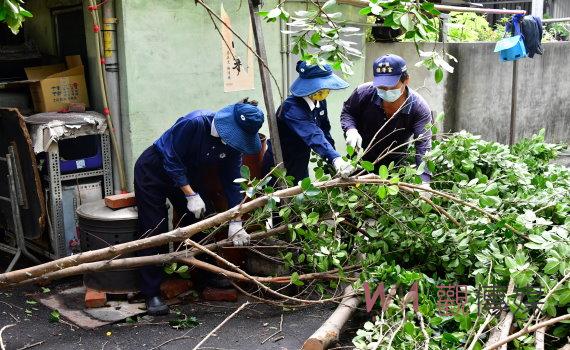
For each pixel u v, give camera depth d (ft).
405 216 14.55
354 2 19.69
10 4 11.17
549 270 11.91
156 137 19.97
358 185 14.25
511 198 15.10
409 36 12.79
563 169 18.56
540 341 11.41
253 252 16.96
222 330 14.98
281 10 14.08
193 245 13.96
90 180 18.95
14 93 20.53
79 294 17.07
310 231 14.39
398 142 17.79
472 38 36.19
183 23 20.13
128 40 18.97
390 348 11.53
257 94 22.56
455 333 11.76
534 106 35.50
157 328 15.11
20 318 15.55
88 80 20.24
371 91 17.39
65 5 20.56
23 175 17.75
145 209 15.83
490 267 13.02
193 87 20.67
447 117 31.22
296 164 17.92
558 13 48.65
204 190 16.88
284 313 16.02
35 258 18.74
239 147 14.75
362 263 14.35
